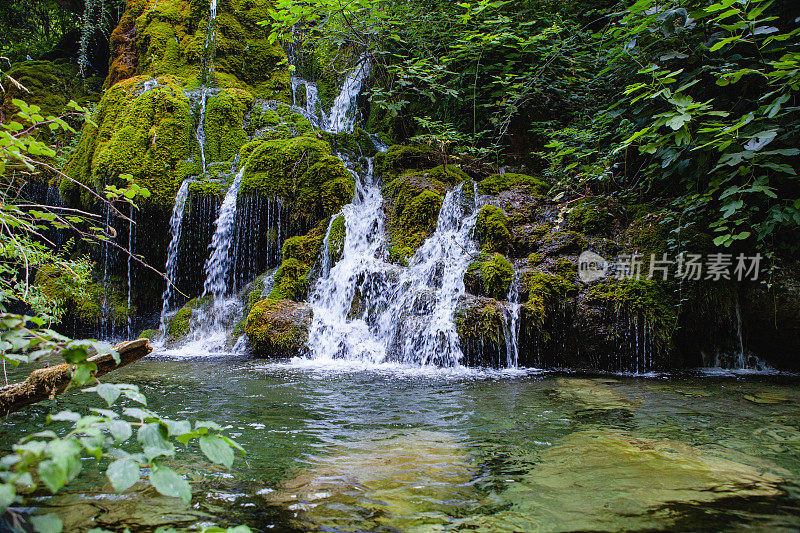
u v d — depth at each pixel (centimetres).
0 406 194
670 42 485
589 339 517
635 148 622
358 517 171
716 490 187
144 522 165
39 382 201
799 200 399
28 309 614
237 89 938
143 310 841
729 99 500
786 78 391
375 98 1033
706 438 257
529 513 172
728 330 518
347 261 671
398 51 904
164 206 766
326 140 859
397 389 406
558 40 752
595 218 587
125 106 834
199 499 185
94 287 809
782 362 521
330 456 236
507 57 789
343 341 583
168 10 1017
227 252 764
